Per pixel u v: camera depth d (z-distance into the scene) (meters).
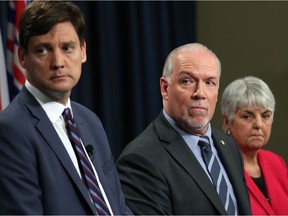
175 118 3.19
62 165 2.43
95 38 5.69
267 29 5.94
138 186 2.92
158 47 5.91
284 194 3.85
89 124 2.87
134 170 2.97
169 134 3.14
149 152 3.03
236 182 3.25
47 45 2.48
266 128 3.87
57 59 2.47
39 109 2.52
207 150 3.21
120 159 3.06
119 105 5.77
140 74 5.82
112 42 5.73
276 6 5.91
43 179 2.36
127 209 2.79
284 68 5.84
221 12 6.13
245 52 6.02
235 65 6.05
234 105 3.87
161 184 2.93
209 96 3.12
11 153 2.33
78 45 2.56
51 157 2.42
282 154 5.71
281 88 5.84
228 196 3.14
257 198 3.71
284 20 5.87
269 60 5.92
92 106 5.65
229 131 3.95
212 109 3.16
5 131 2.36
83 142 2.73
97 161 2.72
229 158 3.35
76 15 2.57
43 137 2.45
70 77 2.52
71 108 2.81
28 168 2.33
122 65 5.80
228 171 3.28
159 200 2.89
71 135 2.58
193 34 6.11
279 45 5.88
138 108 5.79
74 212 2.39
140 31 5.84
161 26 5.91
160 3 5.92
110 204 2.63
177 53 3.21
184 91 3.11
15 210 2.28
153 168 2.96
